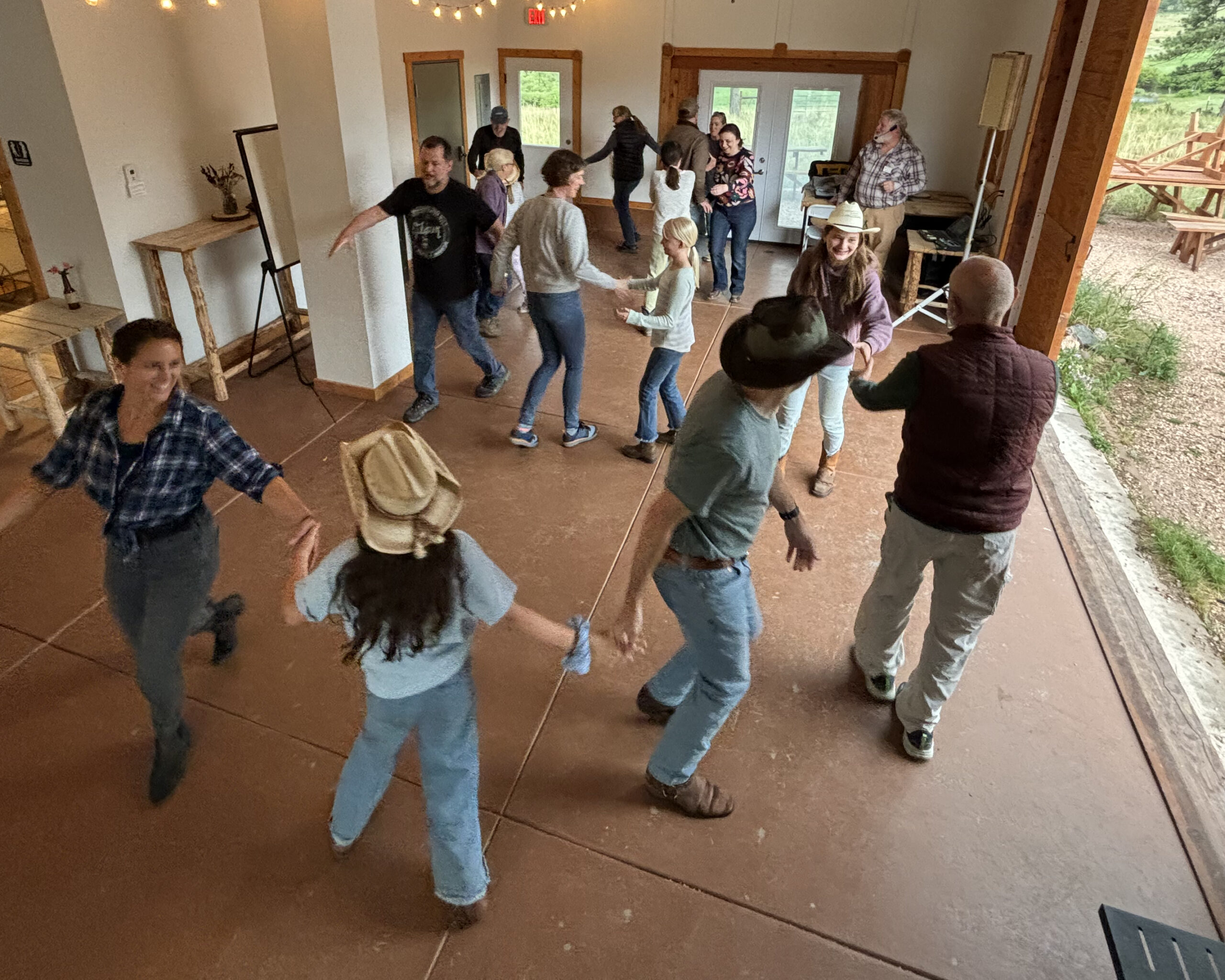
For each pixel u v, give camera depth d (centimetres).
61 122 456
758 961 221
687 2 870
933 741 285
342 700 297
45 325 469
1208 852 248
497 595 183
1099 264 894
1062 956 223
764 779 273
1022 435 227
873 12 828
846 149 909
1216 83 1311
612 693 306
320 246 489
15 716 286
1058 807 265
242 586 353
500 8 916
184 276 542
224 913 228
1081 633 343
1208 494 486
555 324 437
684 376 578
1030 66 680
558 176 410
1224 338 714
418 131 822
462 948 221
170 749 258
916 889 240
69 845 244
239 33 545
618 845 250
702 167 793
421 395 503
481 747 281
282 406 517
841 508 426
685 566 213
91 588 349
